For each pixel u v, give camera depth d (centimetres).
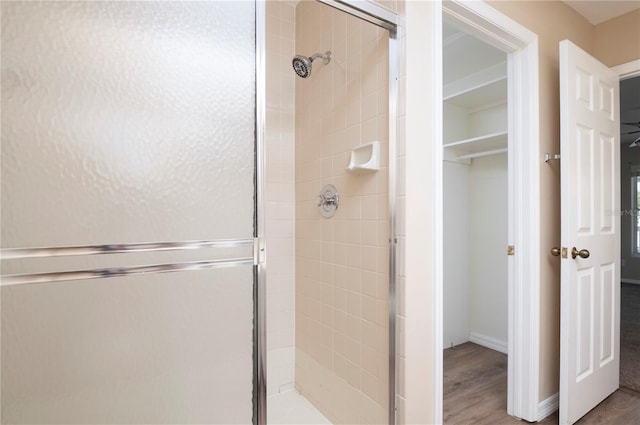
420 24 131
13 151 65
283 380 193
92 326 73
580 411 166
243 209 94
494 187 267
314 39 181
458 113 280
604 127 187
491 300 268
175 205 83
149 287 80
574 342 162
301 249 193
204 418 87
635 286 370
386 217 134
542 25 177
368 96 143
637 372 217
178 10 85
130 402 77
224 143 91
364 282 144
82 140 72
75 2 71
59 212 69
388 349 131
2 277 64
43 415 67
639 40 195
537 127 169
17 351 65
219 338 90
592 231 176
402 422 124
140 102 79
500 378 217
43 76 68
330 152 168
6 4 65
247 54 95
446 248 268
